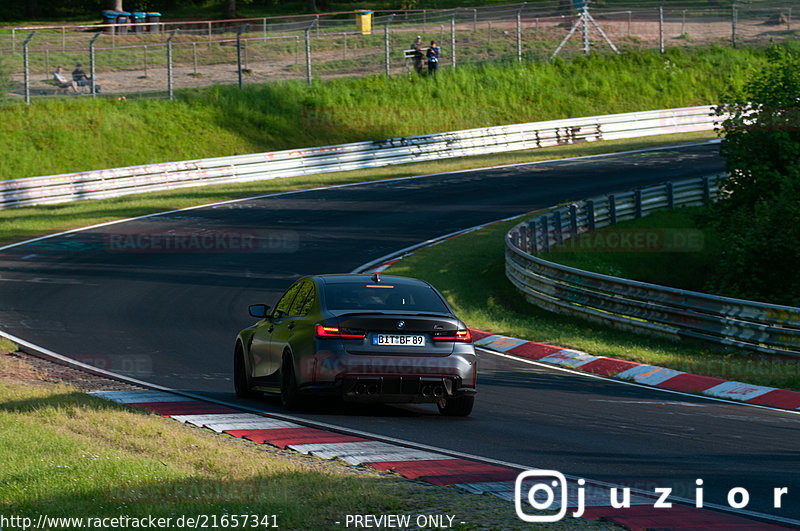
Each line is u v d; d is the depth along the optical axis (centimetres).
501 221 10100
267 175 13662
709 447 2877
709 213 8388
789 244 7006
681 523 1936
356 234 9588
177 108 15562
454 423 3238
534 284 6881
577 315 6338
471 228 9831
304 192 12312
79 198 12031
